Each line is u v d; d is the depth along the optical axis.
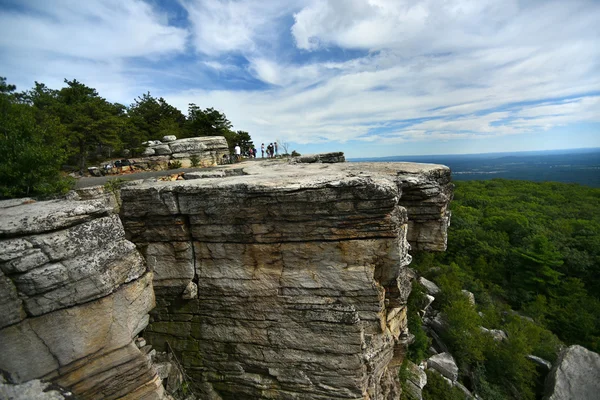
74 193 13.48
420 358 21.83
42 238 6.38
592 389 22.39
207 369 11.50
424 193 12.46
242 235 10.36
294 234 10.12
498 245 47.44
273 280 10.51
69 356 6.76
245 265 10.61
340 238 10.02
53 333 6.54
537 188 88.06
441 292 31.33
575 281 38.66
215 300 11.02
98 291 6.97
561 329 33.59
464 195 81.75
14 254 6.02
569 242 47.81
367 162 17.78
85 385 7.01
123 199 10.59
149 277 8.55
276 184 9.71
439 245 13.31
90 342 7.00
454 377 21.98
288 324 10.59
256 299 10.69
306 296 10.45
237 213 10.12
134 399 7.75
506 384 23.98
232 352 11.20
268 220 10.09
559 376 23.55
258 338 10.90
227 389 11.51
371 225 9.81
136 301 7.98
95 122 29.50
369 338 10.64
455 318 25.95
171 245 10.79
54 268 6.43
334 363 10.35
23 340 6.22
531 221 55.75
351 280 10.20
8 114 13.07
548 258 39.69
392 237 9.84
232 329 11.07
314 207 9.80
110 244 7.52
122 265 7.64
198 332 11.39
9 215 6.60
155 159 28.06
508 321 33.25
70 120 29.47
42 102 32.06
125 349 7.53
